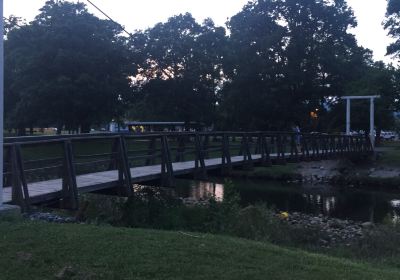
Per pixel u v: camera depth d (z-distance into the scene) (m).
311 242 13.39
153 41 56.81
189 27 58.88
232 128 56.66
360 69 55.44
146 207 13.65
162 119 66.62
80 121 51.59
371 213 24.42
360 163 41.06
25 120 52.00
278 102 50.22
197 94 57.19
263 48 49.78
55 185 11.59
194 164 17.05
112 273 5.57
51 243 6.51
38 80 49.12
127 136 12.60
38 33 51.47
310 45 50.41
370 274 6.49
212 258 6.34
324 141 29.28
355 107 60.84
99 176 13.36
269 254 6.83
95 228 7.57
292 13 51.09
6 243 6.46
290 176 37.50
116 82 50.62
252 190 32.06
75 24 49.72
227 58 52.94
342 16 51.94
